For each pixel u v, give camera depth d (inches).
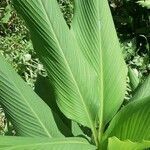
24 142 22.0
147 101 24.8
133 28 69.1
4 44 60.6
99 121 29.1
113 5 71.8
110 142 25.5
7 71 28.2
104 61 29.5
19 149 21.4
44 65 27.8
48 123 28.8
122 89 29.8
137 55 63.3
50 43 26.9
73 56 27.7
